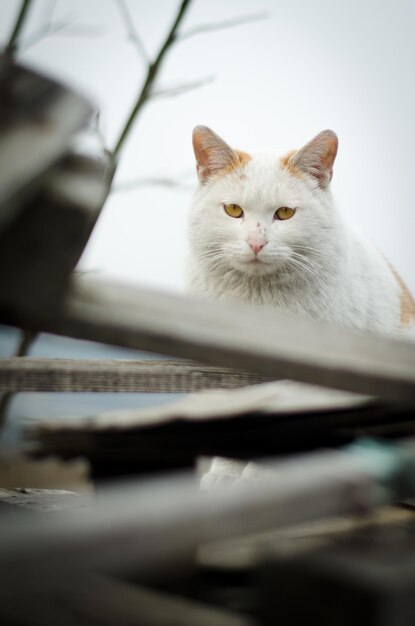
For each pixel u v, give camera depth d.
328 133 3.16
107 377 0.90
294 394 0.99
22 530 0.38
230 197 3.14
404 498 0.58
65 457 1.25
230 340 0.56
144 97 1.75
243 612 0.52
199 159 3.27
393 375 0.63
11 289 0.47
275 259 3.02
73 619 0.45
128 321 0.52
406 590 0.44
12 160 0.44
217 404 1.06
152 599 0.50
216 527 0.43
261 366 0.57
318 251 3.11
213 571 0.68
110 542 0.39
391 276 3.45
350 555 0.48
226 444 1.04
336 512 0.52
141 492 0.45
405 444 0.67
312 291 3.11
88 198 0.49
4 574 0.36
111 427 1.13
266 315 0.64
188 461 1.15
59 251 0.48
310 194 3.16
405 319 3.33
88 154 0.52
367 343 0.66
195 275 3.27
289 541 0.52
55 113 0.48
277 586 0.47
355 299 3.13
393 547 0.50
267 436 1.00
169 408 1.16
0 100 0.48
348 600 0.45
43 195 0.48
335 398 0.91
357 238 3.42
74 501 1.22
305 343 0.61
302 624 0.46
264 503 0.46
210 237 3.18
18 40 1.61
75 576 0.38
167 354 0.54
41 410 1.95
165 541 0.41
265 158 3.23
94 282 0.55
